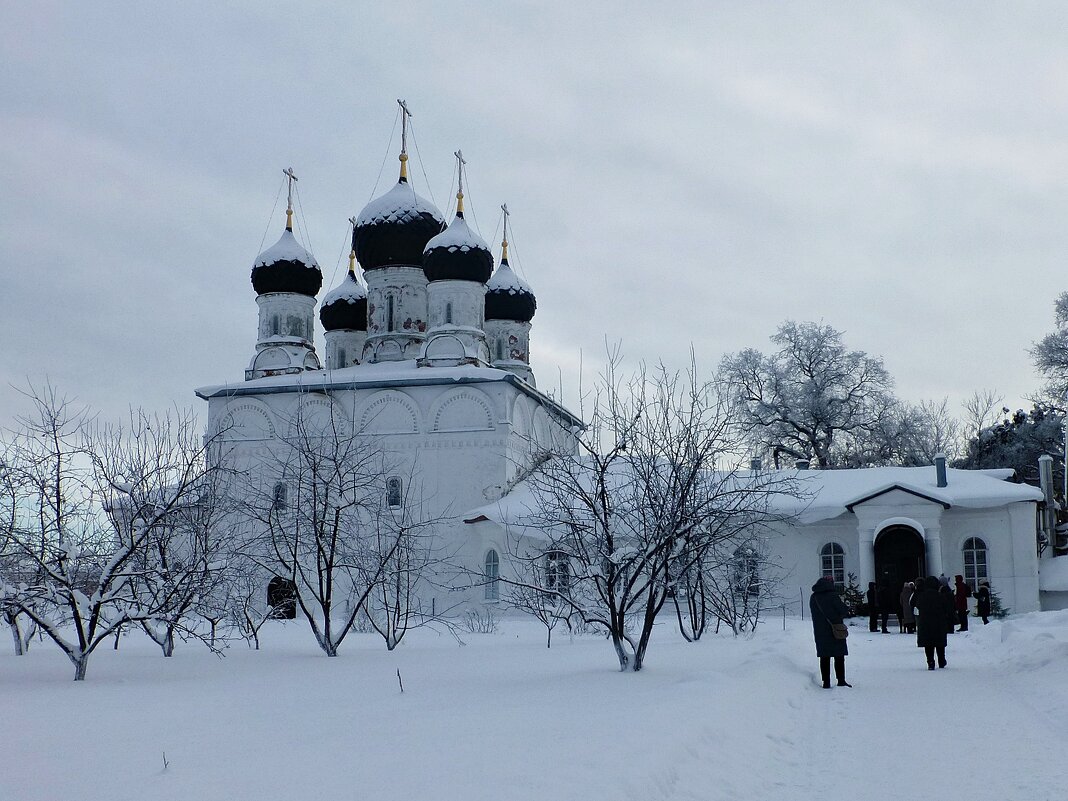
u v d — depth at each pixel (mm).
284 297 50656
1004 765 9750
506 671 17531
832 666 19828
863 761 10055
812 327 66688
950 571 41125
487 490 45031
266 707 12906
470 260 48188
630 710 11445
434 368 47156
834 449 66250
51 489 19016
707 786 8453
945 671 18891
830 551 41906
